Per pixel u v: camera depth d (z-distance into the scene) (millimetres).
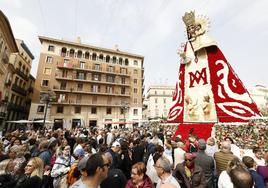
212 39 12461
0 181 3318
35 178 3133
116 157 5074
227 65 11750
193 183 3559
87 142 6758
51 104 36500
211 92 11867
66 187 3492
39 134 10664
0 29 21203
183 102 13656
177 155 5051
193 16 13789
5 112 28781
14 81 32938
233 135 9523
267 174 3496
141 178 3158
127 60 47469
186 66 14031
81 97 40219
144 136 9031
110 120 41656
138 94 46062
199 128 11367
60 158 4695
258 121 8977
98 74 42938
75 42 41312
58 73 38281
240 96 10703
